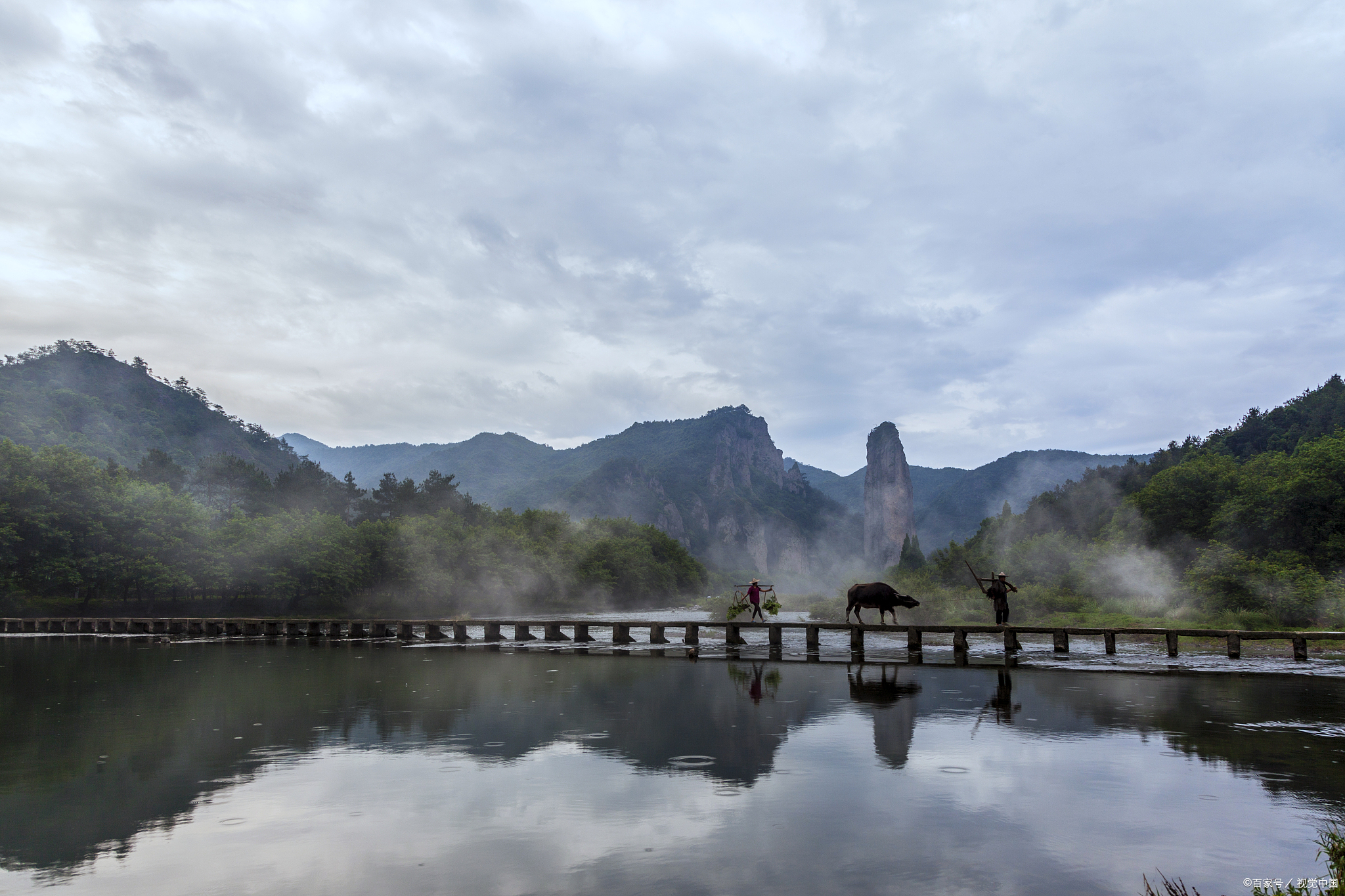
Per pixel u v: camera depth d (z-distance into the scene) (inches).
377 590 3459.6
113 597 2797.7
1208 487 2410.2
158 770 419.8
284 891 256.4
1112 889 255.4
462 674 864.9
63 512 2405.3
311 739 497.0
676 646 1296.8
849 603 1160.8
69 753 463.2
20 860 287.3
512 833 313.0
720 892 252.1
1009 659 1041.5
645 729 522.0
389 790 375.6
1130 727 521.0
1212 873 268.1
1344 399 3671.3
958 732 507.5
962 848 293.0
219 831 318.3
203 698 689.0
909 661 1011.3
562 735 503.5
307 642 1483.8
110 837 312.2
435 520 4192.9
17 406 6624.0
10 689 765.3
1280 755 438.6
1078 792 365.7
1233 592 1659.7
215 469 4854.8
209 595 3048.7
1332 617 1478.8
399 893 253.0
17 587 2347.4
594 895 249.9
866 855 286.2
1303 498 1921.8
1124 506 2667.3
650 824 323.0
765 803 351.3
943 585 2667.3
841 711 592.4
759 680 796.0
